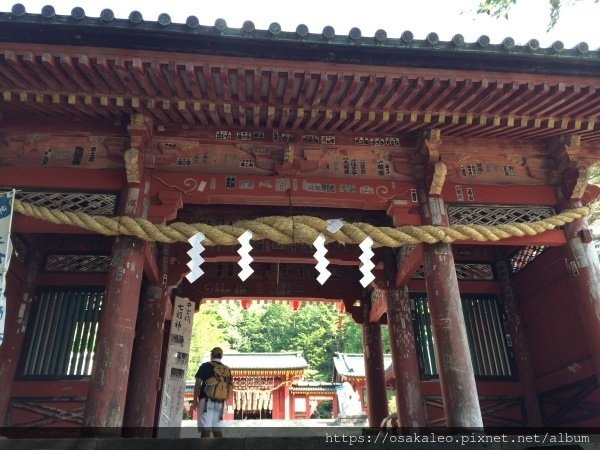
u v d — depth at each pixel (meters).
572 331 10.66
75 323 11.34
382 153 10.09
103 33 7.53
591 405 10.04
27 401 10.43
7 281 10.70
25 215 8.57
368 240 9.06
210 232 8.86
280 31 7.72
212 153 9.73
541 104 8.95
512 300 12.86
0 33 7.48
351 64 8.10
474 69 8.31
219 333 44.94
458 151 10.26
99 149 9.42
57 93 8.55
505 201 10.05
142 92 8.59
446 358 8.53
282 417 29.83
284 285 15.09
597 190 10.45
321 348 56.28
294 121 9.54
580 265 9.70
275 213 13.32
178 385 12.93
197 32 7.57
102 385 7.61
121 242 8.78
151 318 11.77
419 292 13.33
